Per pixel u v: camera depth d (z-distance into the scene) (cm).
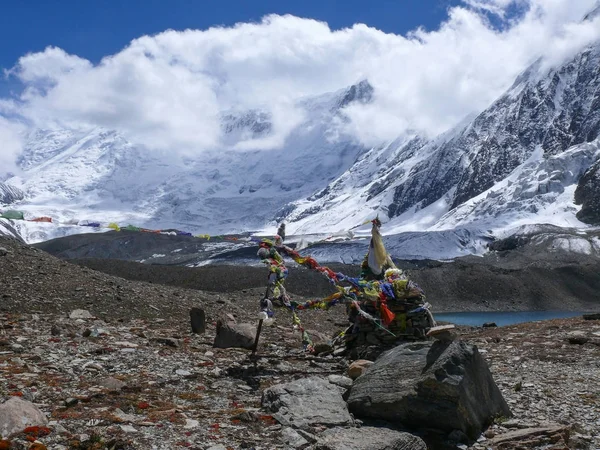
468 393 848
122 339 1412
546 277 13462
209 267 12575
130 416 827
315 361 1324
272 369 1206
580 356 1402
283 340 1672
